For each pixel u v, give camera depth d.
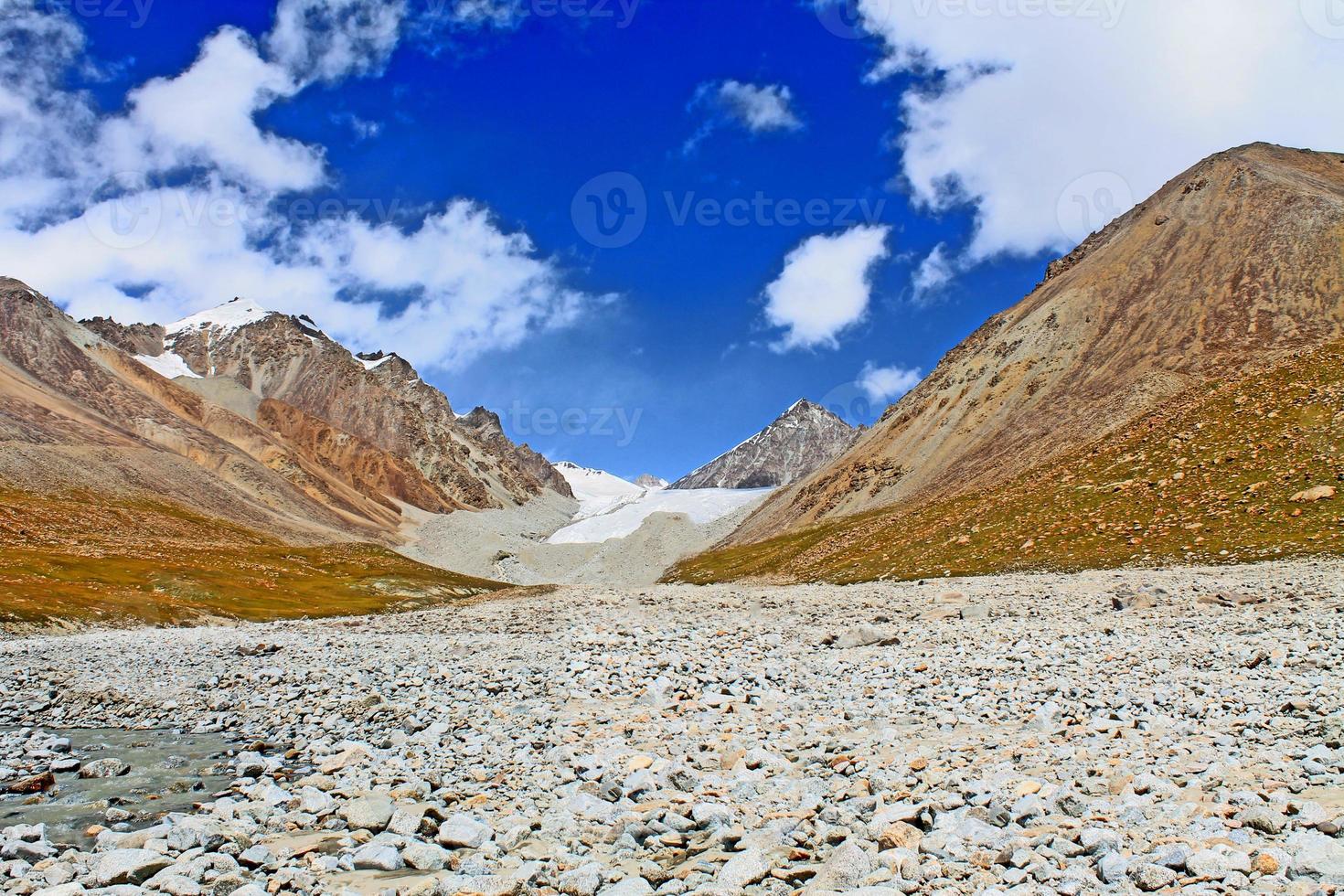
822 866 10.12
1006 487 95.00
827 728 19.09
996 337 174.25
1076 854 9.84
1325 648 24.05
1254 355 117.25
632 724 20.20
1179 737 16.14
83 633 62.69
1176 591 44.00
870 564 84.44
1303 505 57.38
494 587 141.88
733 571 126.69
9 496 162.75
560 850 11.28
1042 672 24.42
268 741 22.53
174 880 10.30
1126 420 111.62
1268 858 8.78
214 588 89.31
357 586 112.44
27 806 16.30
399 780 16.38
